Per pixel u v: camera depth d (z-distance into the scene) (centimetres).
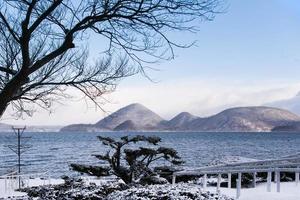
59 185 2491
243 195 1730
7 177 2850
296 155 2689
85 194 2002
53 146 14862
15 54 1115
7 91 812
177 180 2684
